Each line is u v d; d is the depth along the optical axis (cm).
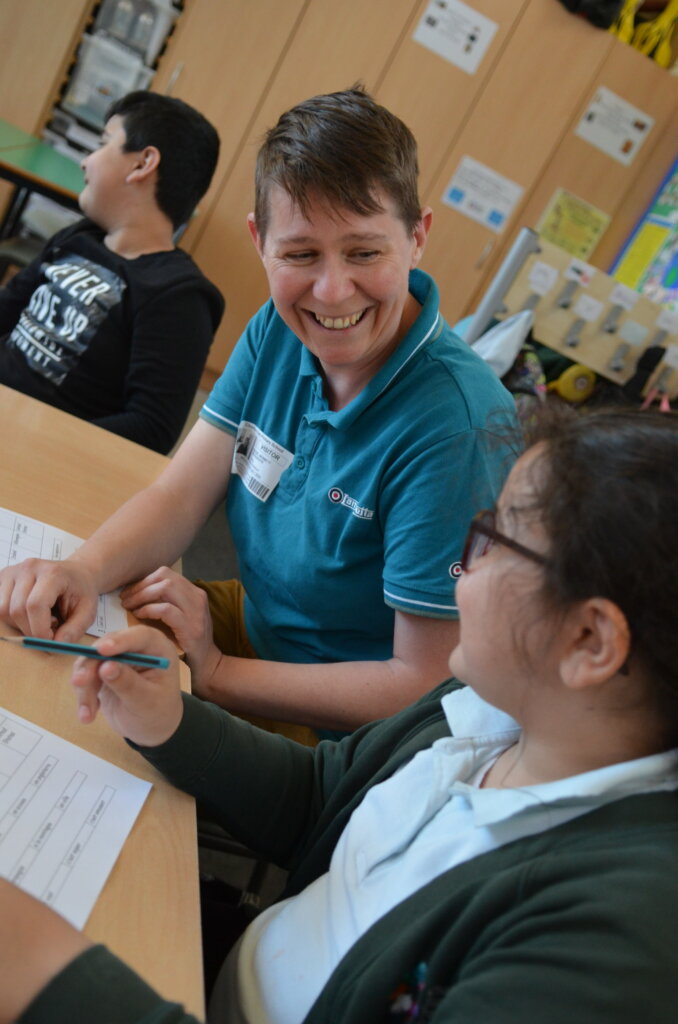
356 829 77
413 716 86
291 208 101
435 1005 57
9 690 80
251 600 139
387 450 114
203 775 83
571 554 56
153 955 60
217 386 141
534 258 248
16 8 381
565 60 390
